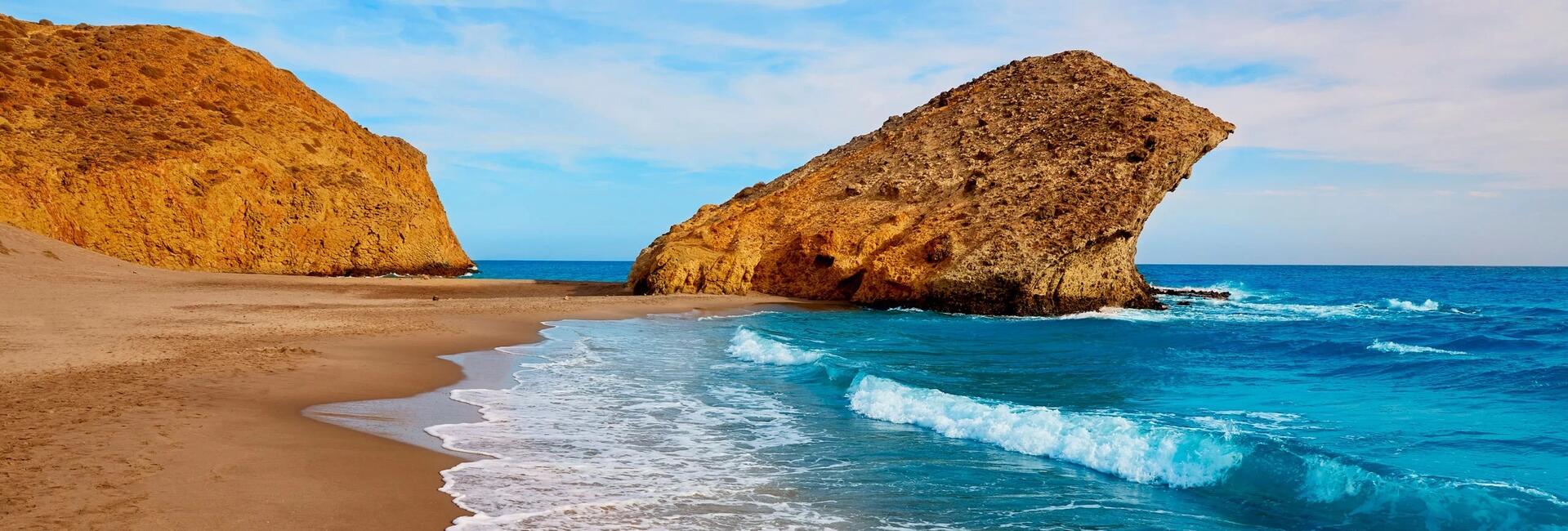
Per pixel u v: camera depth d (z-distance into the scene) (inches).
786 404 553.3
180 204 2121.1
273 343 693.3
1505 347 929.5
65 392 427.5
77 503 258.4
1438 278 4338.1
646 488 339.0
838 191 1902.1
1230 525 311.0
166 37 2640.3
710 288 1692.9
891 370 710.5
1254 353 880.3
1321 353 865.5
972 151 1818.4
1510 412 521.3
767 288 1697.8
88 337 668.1
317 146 2632.9
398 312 1115.3
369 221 2551.7
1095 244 1471.5
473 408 487.2
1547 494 330.3
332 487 300.2
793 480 363.9
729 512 312.0
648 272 1774.1
